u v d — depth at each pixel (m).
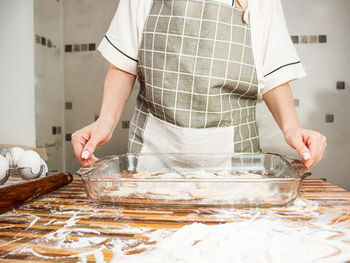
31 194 0.59
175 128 0.90
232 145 0.92
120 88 0.95
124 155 0.75
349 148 1.56
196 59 0.86
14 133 1.58
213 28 0.85
